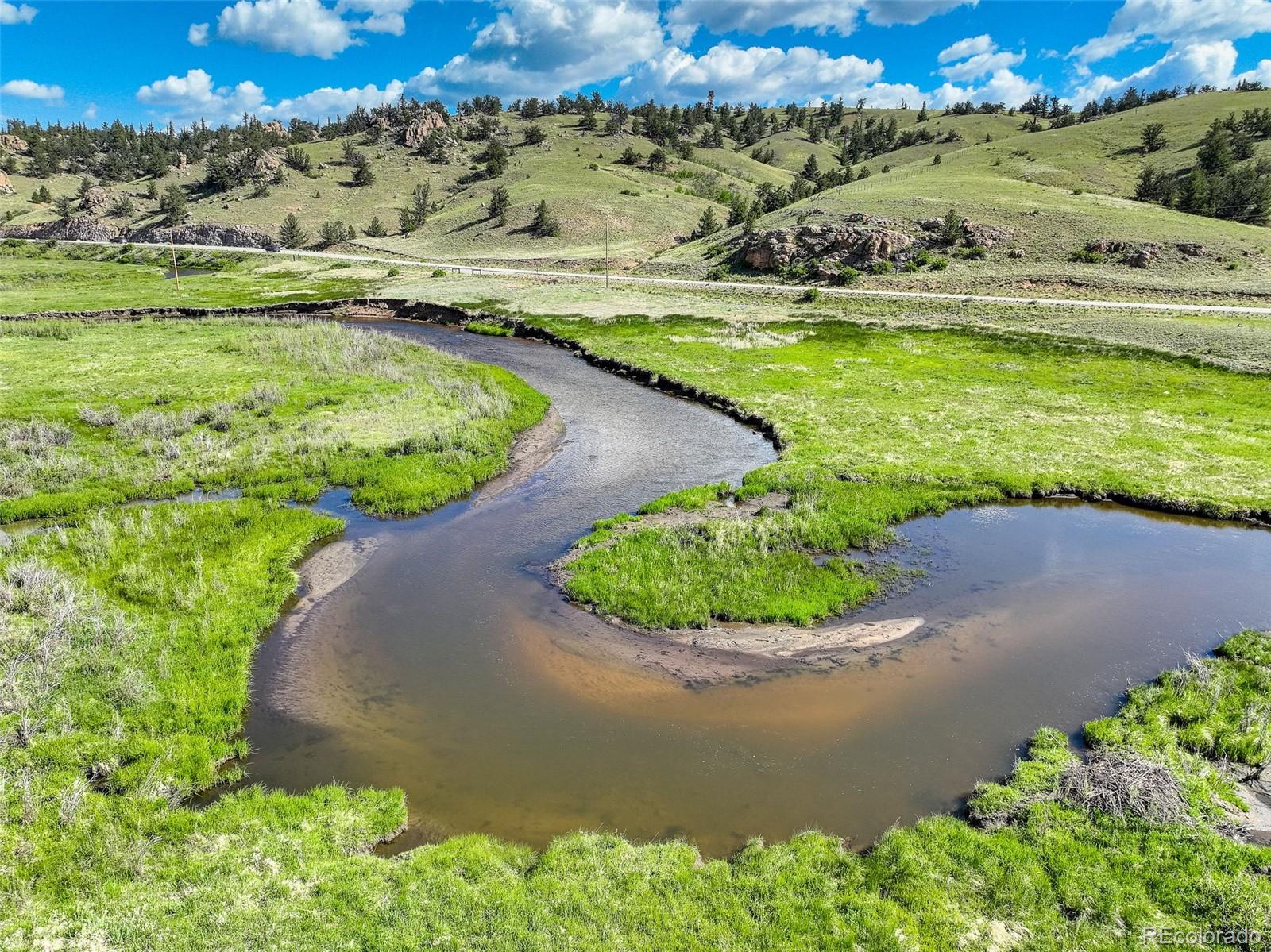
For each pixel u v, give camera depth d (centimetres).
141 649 1731
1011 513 2677
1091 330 5566
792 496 2734
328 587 2178
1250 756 1337
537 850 1221
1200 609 1984
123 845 1162
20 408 3769
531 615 2008
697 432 3756
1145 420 3612
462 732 1532
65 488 2809
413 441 3372
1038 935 1008
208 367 4812
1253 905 1022
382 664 1783
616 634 1905
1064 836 1169
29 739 1391
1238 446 3188
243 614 1944
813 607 1981
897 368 4909
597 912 1052
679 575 2158
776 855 1162
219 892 1077
